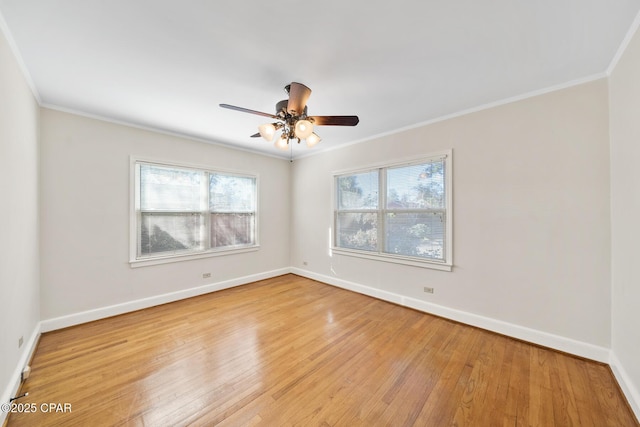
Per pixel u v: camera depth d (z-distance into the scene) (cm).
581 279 214
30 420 149
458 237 284
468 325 275
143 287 324
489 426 147
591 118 209
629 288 171
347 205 407
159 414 154
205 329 266
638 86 156
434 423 149
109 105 262
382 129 340
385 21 148
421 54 180
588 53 180
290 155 479
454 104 263
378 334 256
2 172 155
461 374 193
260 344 236
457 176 284
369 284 372
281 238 492
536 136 235
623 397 169
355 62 189
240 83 219
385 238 356
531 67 197
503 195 253
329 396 170
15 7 135
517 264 246
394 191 345
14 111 174
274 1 133
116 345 233
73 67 195
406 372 195
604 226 204
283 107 224
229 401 165
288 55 181
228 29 155
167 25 151
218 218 404
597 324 207
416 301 319
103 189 292
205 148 384
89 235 283
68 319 268
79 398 167
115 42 166
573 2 135
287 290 400
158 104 260
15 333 178
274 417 153
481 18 146
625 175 176
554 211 226
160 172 342
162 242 344
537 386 179
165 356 216
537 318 235
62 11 139
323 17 145
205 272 385
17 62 177
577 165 216
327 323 281
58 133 263
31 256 222
